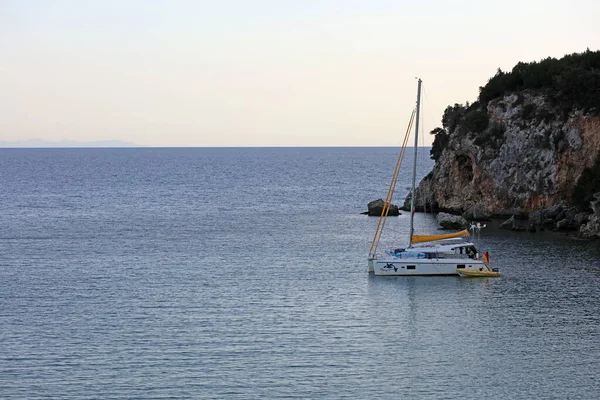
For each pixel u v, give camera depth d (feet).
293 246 293.23
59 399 134.82
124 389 138.92
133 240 310.24
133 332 171.53
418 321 179.93
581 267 237.25
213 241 307.37
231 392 137.59
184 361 152.76
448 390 138.72
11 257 266.57
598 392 137.59
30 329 173.68
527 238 298.35
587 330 171.22
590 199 314.76
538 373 146.41
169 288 214.90
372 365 150.82
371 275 232.53
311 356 155.63
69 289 213.46
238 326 176.24
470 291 208.64
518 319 180.45
